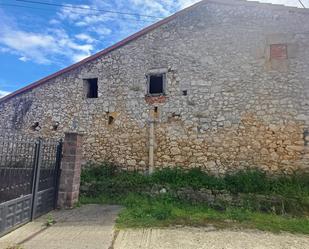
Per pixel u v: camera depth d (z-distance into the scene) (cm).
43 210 537
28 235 411
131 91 877
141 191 706
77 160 622
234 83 790
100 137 883
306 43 755
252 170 736
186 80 830
